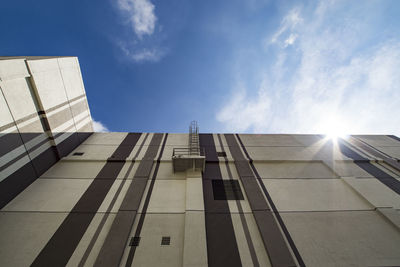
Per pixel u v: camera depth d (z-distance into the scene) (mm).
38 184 9031
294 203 8781
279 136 15617
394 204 8609
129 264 5977
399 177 10617
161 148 13070
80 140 13211
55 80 10836
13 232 6750
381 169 11359
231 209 8344
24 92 8812
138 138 14430
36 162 9344
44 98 9859
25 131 8812
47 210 7723
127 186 9305
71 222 7270
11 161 8008
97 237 6766
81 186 9172
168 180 9961
